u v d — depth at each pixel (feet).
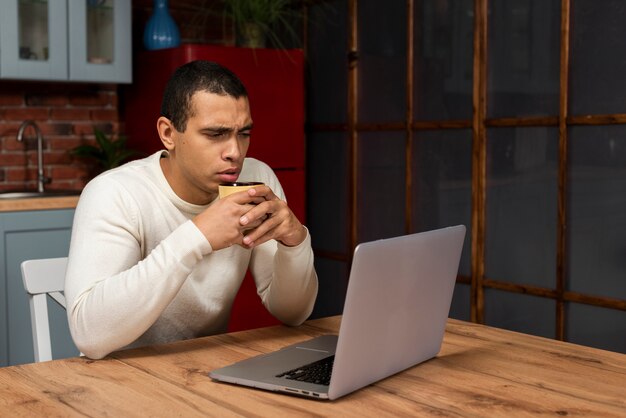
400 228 11.84
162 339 5.63
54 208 10.78
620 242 8.95
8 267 10.43
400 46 11.64
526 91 9.91
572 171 9.44
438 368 4.46
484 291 10.62
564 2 9.37
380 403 3.83
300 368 4.28
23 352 10.61
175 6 13.44
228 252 5.71
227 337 5.17
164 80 11.87
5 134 12.19
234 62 11.82
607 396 3.96
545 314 9.83
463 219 10.81
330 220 13.25
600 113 9.10
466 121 10.65
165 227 5.51
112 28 11.87
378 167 12.19
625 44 8.82
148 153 12.47
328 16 12.93
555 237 9.66
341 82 12.77
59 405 3.76
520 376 4.30
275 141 12.34
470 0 10.52
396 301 4.11
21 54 11.07
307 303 5.53
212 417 3.60
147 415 3.63
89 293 4.74
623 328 8.95
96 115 13.00
